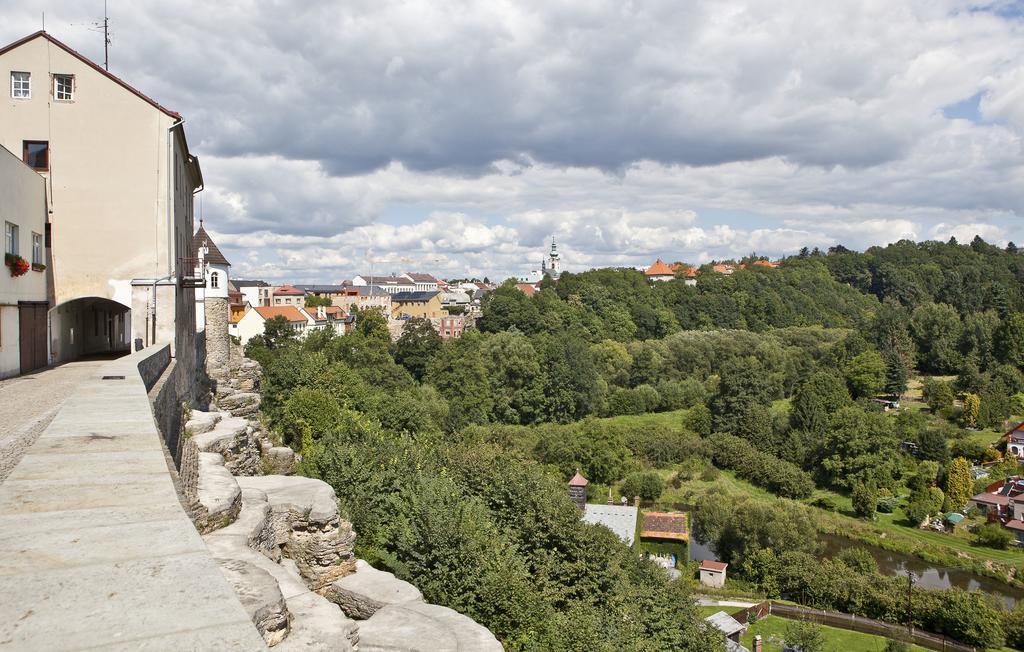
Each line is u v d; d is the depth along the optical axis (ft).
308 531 63.31
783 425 334.85
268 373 198.70
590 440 295.69
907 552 234.99
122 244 98.37
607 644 89.40
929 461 297.74
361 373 314.96
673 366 442.50
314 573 62.75
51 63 95.61
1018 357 415.85
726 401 352.69
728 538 231.09
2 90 94.27
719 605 191.72
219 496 55.06
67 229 96.89
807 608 193.06
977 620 174.19
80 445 28.35
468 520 93.35
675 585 137.39
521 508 124.77
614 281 622.54
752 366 359.25
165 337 98.73
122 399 41.04
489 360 363.97
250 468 84.84
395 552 84.28
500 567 84.28
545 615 87.81
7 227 81.61
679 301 604.08
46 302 95.61
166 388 62.90
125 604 13.29
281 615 35.37
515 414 352.90
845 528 252.42
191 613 12.94
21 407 58.44
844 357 427.74
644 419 380.37
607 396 395.55
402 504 91.81
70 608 13.06
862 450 288.10
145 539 17.04
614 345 448.65
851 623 185.37
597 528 144.66
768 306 597.11
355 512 91.56
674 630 118.62
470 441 276.00
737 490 284.61
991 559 225.56
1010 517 253.44
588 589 115.96
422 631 53.62
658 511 258.78
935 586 209.77
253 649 11.66
